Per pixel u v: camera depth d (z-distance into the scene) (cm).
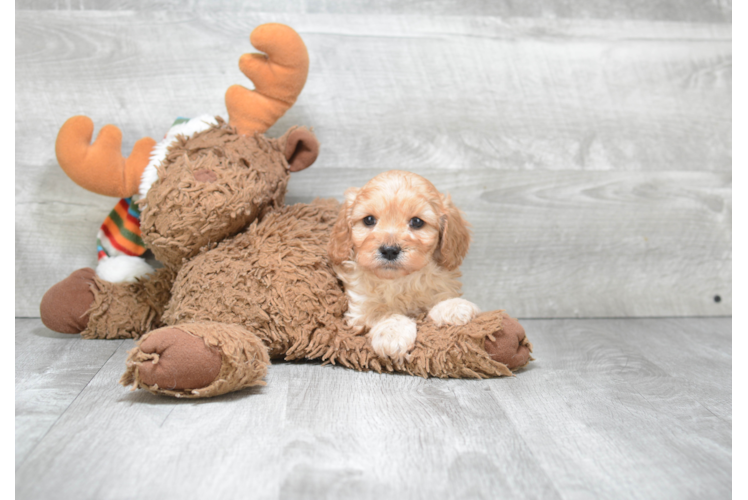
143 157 218
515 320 191
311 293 193
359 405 163
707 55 269
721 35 269
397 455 134
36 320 253
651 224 274
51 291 226
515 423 153
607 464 132
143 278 227
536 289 272
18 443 138
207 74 250
